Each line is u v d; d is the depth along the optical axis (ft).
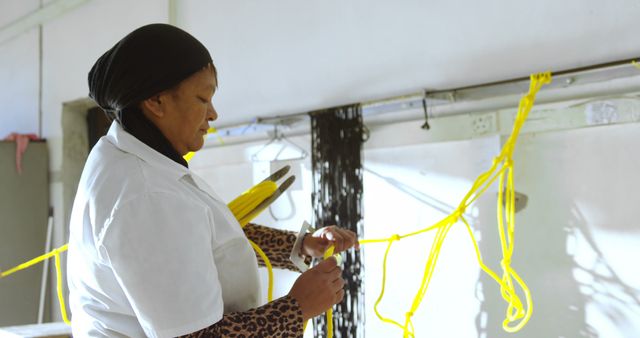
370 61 7.91
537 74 5.94
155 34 3.19
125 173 3.11
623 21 5.76
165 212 2.98
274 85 9.16
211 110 3.57
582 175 6.06
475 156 6.86
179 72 3.20
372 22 7.89
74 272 3.43
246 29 9.61
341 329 7.67
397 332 7.51
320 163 7.90
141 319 2.93
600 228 5.91
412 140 7.44
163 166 3.27
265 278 9.45
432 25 7.28
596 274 5.91
